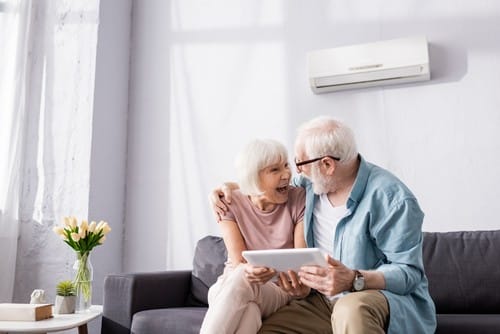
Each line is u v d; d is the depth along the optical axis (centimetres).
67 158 261
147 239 276
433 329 139
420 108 235
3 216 246
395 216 137
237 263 150
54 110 267
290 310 141
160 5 298
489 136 222
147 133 287
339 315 113
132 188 284
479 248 190
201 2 289
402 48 232
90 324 253
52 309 201
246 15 277
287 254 119
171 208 273
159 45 294
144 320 182
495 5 229
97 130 265
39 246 256
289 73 262
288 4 269
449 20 236
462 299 183
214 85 277
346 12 256
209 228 263
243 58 273
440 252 193
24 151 265
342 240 145
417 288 137
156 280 204
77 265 200
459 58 231
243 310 130
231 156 266
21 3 264
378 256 143
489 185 219
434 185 227
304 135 148
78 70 269
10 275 244
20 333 172
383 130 239
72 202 256
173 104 284
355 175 151
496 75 225
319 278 121
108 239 267
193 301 218
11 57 259
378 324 115
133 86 296
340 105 249
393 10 247
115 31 286
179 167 276
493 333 149
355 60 239
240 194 162
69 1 277
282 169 152
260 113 265
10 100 254
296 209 158
